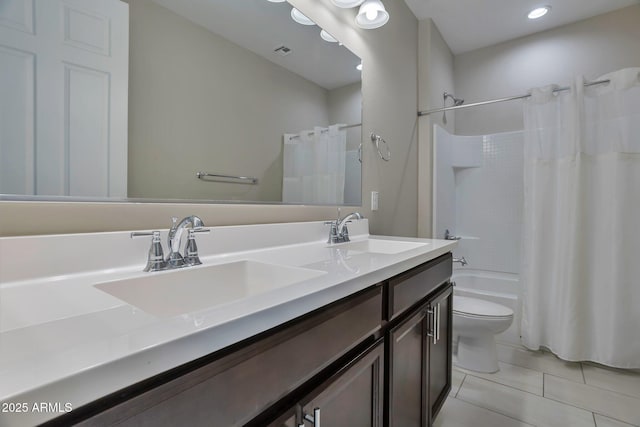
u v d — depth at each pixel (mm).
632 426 1420
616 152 1892
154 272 755
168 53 960
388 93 2078
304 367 593
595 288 1947
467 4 2361
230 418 458
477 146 3000
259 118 1250
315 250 1170
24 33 686
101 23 809
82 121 775
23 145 685
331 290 638
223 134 1116
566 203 2002
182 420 397
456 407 1568
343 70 1671
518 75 2855
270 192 1291
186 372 403
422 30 2525
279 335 540
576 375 1857
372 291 830
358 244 1489
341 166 1660
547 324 2109
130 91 868
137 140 884
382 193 2004
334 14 1616
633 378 1818
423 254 1116
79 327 422
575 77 1985
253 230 1101
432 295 1291
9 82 666
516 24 2637
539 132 2123
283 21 1351
